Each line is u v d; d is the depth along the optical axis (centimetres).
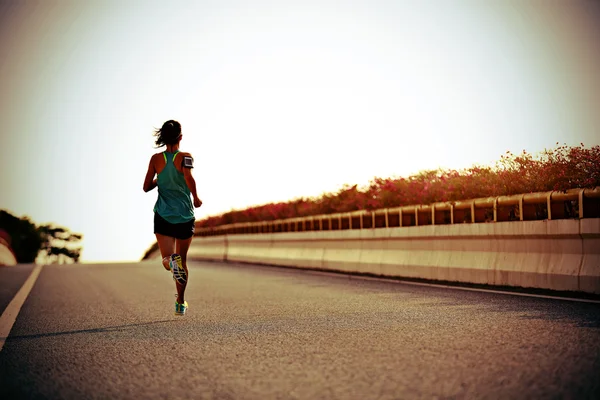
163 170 834
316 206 2245
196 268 2312
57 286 1548
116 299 1169
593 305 824
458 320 740
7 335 771
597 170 970
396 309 873
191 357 590
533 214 1051
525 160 1159
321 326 743
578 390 418
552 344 567
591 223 890
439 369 493
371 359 543
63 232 11300
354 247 1706
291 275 1745
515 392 420
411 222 1515
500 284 1099
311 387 459
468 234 1190
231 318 849
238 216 3166
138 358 596
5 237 5028
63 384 505
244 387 470
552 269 980
